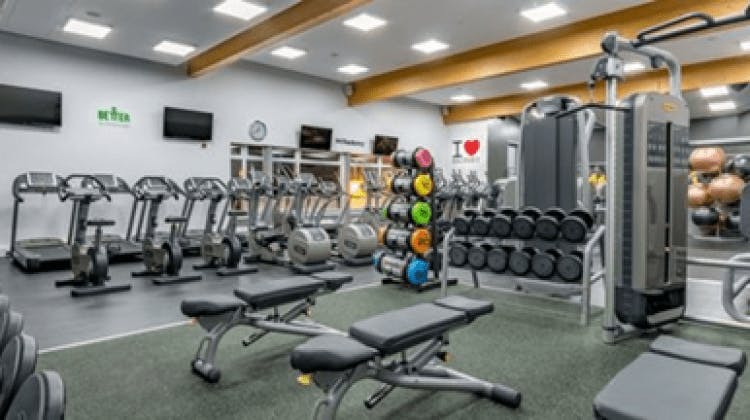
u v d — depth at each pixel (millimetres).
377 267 5398
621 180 3400
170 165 8688
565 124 4664
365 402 2322
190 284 5445
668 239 3490
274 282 3133
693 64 9078
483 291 4988
